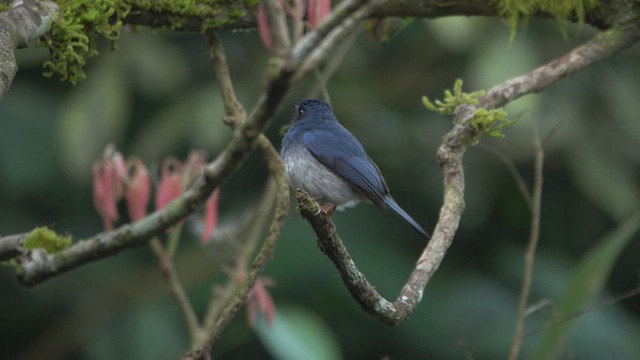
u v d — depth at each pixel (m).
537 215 7.77
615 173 11.32
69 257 6.69
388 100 12.45
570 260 12.64
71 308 12.10
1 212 11.76
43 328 12.20
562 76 7.38
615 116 11.53
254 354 12.69
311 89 11.91
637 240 13.00
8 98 11.48
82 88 10.83
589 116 11.60
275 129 12.02
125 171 7.54
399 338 12.13
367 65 12.42
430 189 12.15
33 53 11.16
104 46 10.94
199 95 11.15
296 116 9.09
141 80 11.05
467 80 12.02
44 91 11.72
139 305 11.88
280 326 9.08
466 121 6.78
